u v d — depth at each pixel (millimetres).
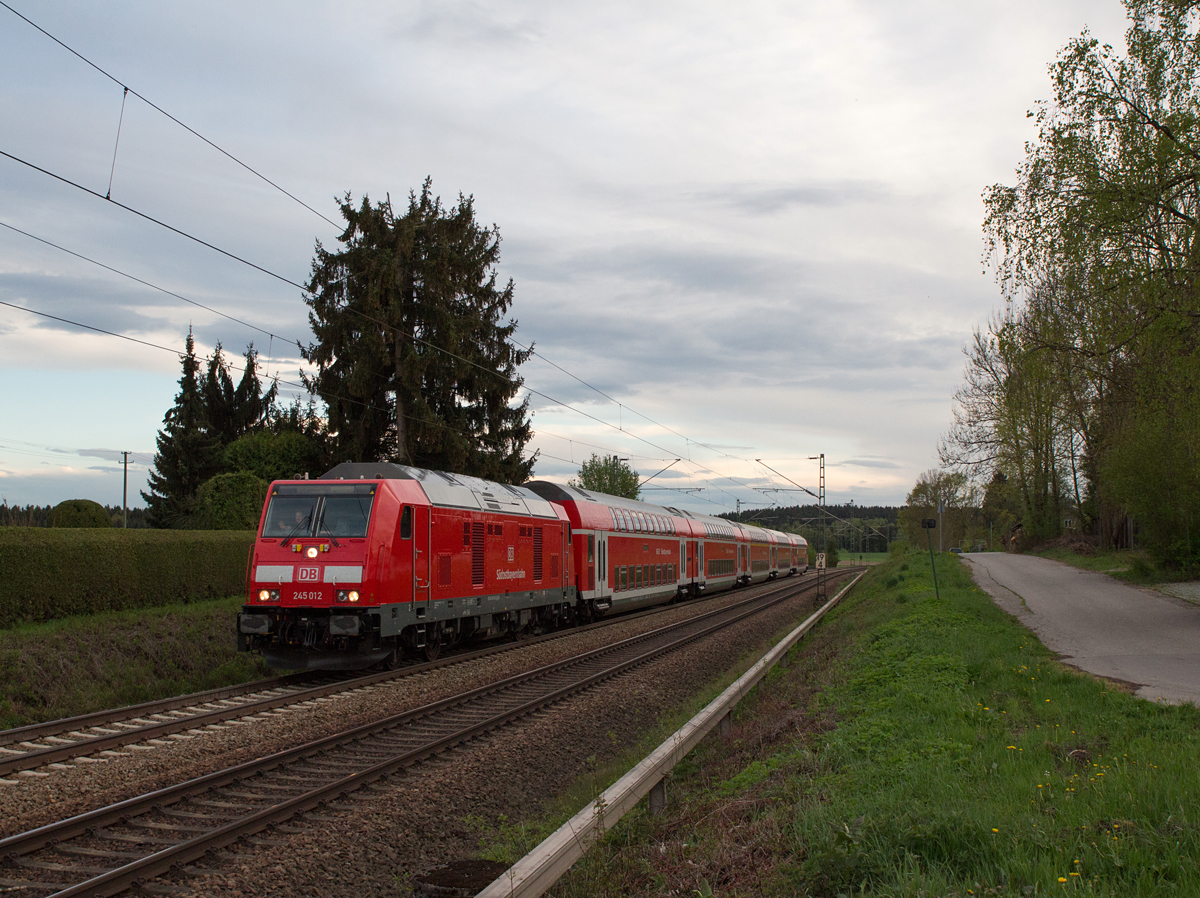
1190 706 8922
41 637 13461
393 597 14883
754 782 7855
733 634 24281
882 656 13586
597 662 18125
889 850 5031
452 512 17203
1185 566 26875
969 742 7965
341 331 32906
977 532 81500
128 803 7461
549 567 22609
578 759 10930
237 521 23922
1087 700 9648
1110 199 16828
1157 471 26656
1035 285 22500
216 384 48125
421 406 32750
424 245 34469
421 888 6211
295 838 7066
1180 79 16844
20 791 8109
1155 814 5410
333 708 12328
